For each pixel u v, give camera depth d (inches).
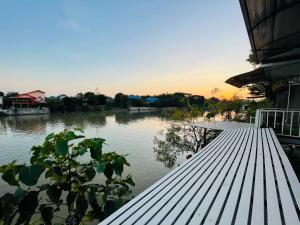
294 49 179.2
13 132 979.3
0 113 1793.8
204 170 108.9
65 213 218.8
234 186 85.4
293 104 311.4
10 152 587.5
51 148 122.8
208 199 73.5
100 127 1154.0
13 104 2201.0
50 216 112.0
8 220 103.7
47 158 125.3
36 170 105.6
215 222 58.6
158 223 58.3
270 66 214.4
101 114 2190.0
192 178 96.6
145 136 852.0
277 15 119.6
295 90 309.4
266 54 192.7
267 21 127.3
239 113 547.8
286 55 189.5
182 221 59.1
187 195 77.2
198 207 67.6
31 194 107.4
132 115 2097.7
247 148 160.2
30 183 102.7
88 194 115.2
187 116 461.7
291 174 98.5
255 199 72.7
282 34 146.6
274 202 70.1
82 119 1635.1
